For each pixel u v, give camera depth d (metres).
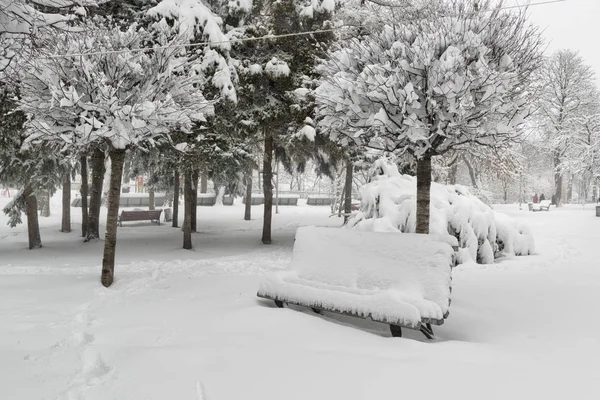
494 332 4.87
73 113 6.77
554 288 7.06
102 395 3.17
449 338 4.87
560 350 4.15
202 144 13.27
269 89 14.51
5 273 8.91
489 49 6.67
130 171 22.47
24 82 6.88
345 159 16.14
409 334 5.01
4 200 33.59
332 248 5.73
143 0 12.71
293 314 5.09
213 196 34.25
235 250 14.33
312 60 14.13
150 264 10.35
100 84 6.78
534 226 18.47
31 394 3.21
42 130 6.79
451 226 11.12
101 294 6.79
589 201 55.03
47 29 6.53
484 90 6.37
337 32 14.16
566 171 39.41
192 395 3.14
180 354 3.92
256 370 3.54
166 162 15.23
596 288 6.99
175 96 7.78
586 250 11.59
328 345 4.16
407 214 11.58
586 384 3.23
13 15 5.96
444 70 6.14
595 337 4.60
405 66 6.45
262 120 14.39
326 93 7.71
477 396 3.04
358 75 7.06
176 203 21.44
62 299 6.43
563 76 38.19
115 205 7.75
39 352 4.12
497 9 7.15
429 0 9.82
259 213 28.97
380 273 5.05
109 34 7.60
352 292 4.92
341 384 3.25
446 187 12.50
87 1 6.84
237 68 13.42
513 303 6.18
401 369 3.52
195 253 13.45
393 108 6.74
